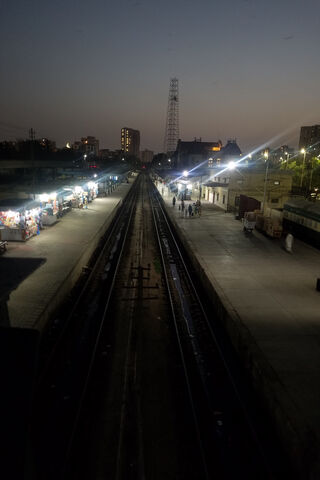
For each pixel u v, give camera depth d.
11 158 63.41
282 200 36.19
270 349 9.29
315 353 9.19
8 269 15.12
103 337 11.12
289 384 7.81
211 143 106.00
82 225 25.77
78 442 6.90
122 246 23.36
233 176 34.72
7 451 2.73
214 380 9.23
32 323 10.23
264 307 12.04
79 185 40.25
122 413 7.74
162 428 7.38
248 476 6.32
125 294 14.85
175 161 117.69
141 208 44.19
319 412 6.93
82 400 8.01
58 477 6.09
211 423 7.60
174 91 146.12
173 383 8.94
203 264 16.91
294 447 6.36
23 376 2.96
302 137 168.62
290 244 19.81
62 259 16.70
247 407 8.20
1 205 22.27
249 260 17.92
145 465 6.44
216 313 13.13
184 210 35.38
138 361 9.90
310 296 13.21
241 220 29.48
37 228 22.16
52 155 81.94
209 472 6.36
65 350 10.38
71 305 13.52
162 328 11.96
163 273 17.95
